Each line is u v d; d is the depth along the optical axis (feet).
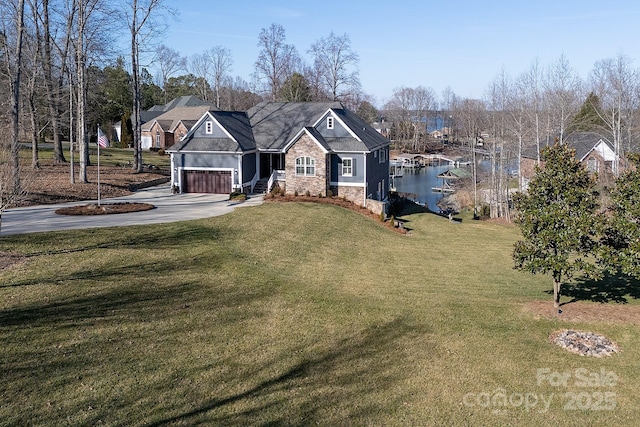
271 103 140.56
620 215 46.91
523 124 152.05
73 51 124.88
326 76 247.70
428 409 32.17
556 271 47.55
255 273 58.85
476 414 31.78
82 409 30.58
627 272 44.88
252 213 89.81
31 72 121.29
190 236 70.54
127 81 285.43
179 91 377.09
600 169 147.02
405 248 81.66
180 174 116.06
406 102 425.69
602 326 45.50
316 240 77.61
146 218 82.02
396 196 151.53
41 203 93.76
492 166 148.56
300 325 45.32
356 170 110.42
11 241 62.90
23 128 127.54
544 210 47.24
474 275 65.82
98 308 45.29
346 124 113.19
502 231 106.83
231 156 113.80
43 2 121.29
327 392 33.86
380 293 55.31
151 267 57.11
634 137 148.36
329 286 57.00
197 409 31.30
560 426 30.71
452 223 114.01
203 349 39.52
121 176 129.18
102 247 62.85
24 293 47.03
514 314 48.83
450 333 44.19
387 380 35.70
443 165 307.37
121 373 35.01
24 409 30.22
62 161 142.61
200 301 49.16
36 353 36.76
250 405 31.96
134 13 135.44
